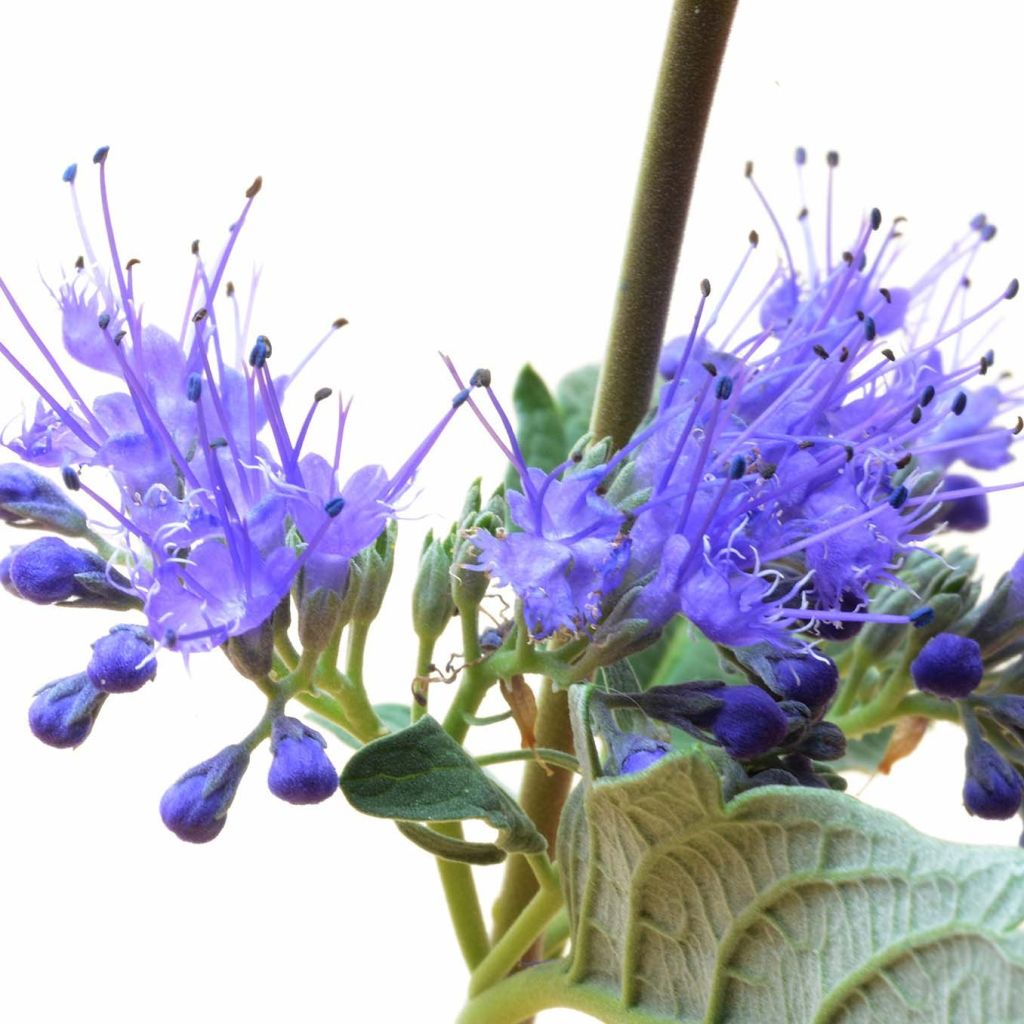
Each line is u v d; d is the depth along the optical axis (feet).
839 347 0.52
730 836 0.48
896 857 0.47
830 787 0.52
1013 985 0.45
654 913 0.50
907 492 0.50
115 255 0.51
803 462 0.50
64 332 0.52
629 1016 0.52
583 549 0.49
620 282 0.53
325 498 0.50
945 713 0.56
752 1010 0.50
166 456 0.51
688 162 0.52
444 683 0.53
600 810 0.50
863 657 0.56
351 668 0.52
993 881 0.46
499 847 0.51
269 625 0.50
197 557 0.49
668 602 0.49
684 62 0.52
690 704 0.50
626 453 0.50
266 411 0.51
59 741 0.52
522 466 0.49
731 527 0.50
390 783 0.50
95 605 0.52
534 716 0.53
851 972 0.48
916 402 0.52
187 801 0.50
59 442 0.52
